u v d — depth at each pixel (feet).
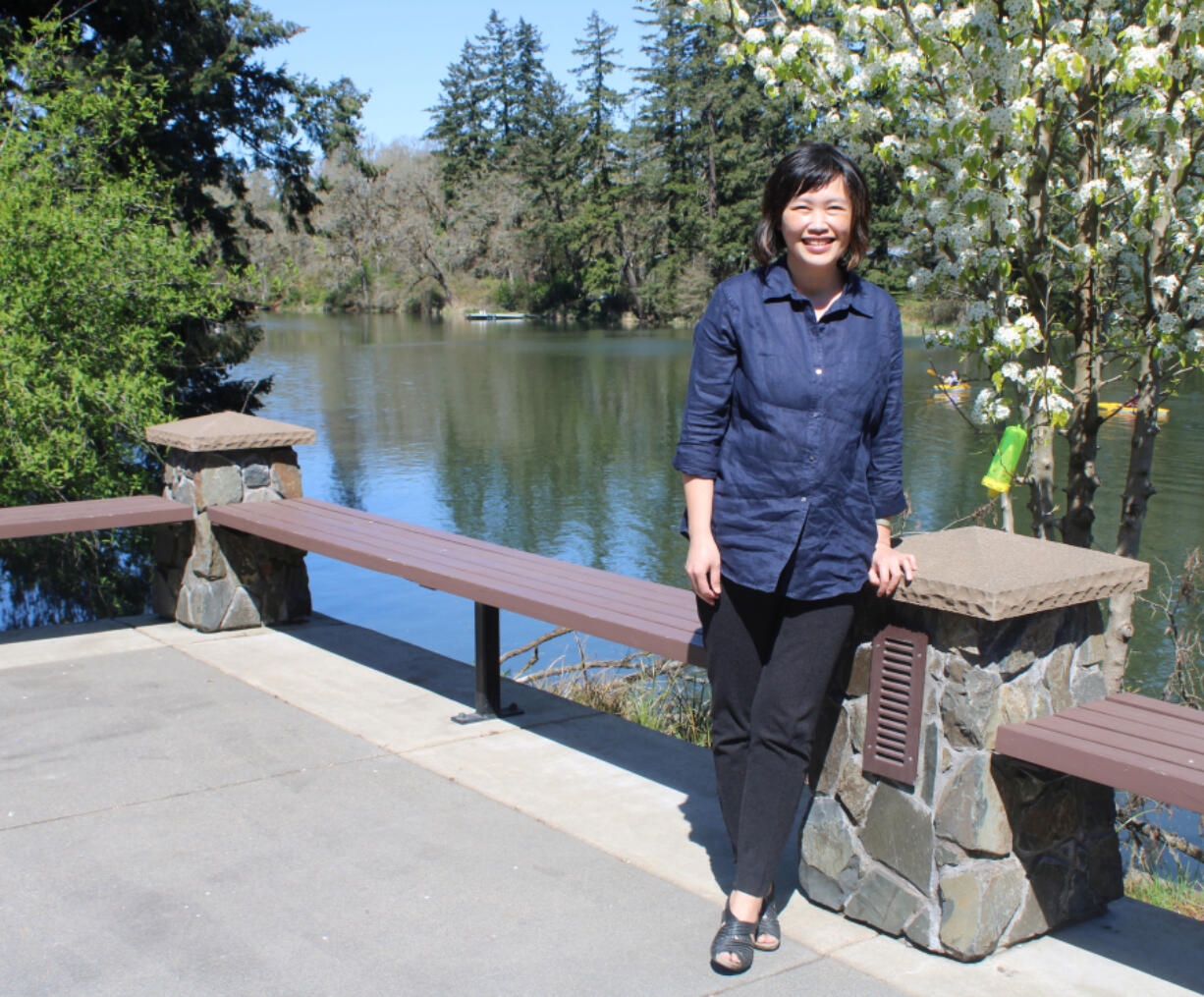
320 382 112.68
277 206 54.29
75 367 24.41
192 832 10.07
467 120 273.33
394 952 8.12
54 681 14.42
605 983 7.71
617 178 238.89
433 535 14.55
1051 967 7.93
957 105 13.98
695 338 7.96
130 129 30.66
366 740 12.48
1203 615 25.16
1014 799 7.91
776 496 7.57
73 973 7.80
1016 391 15.26
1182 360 15.56
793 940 8.30
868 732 8.30
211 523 16.55
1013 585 7.36
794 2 15.05
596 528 49.65
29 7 38.27
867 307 7.72
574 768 11.77
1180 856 15.47
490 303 261.24
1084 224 15.81
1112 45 13.62
